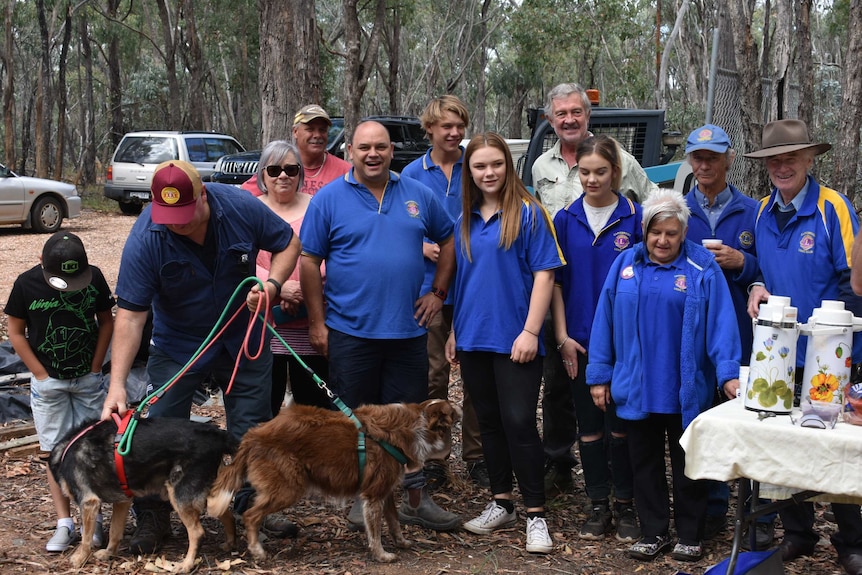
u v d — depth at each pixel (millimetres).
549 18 32219
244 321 4836
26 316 4785
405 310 4992
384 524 5238
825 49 46062
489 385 5051
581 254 5137
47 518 5207
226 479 4418
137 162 21828
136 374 7367
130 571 4402
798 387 4723
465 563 4688
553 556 4832
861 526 4492
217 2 41406
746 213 5172
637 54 34406
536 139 9078
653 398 4637
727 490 5129
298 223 5605
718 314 4602
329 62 38750
